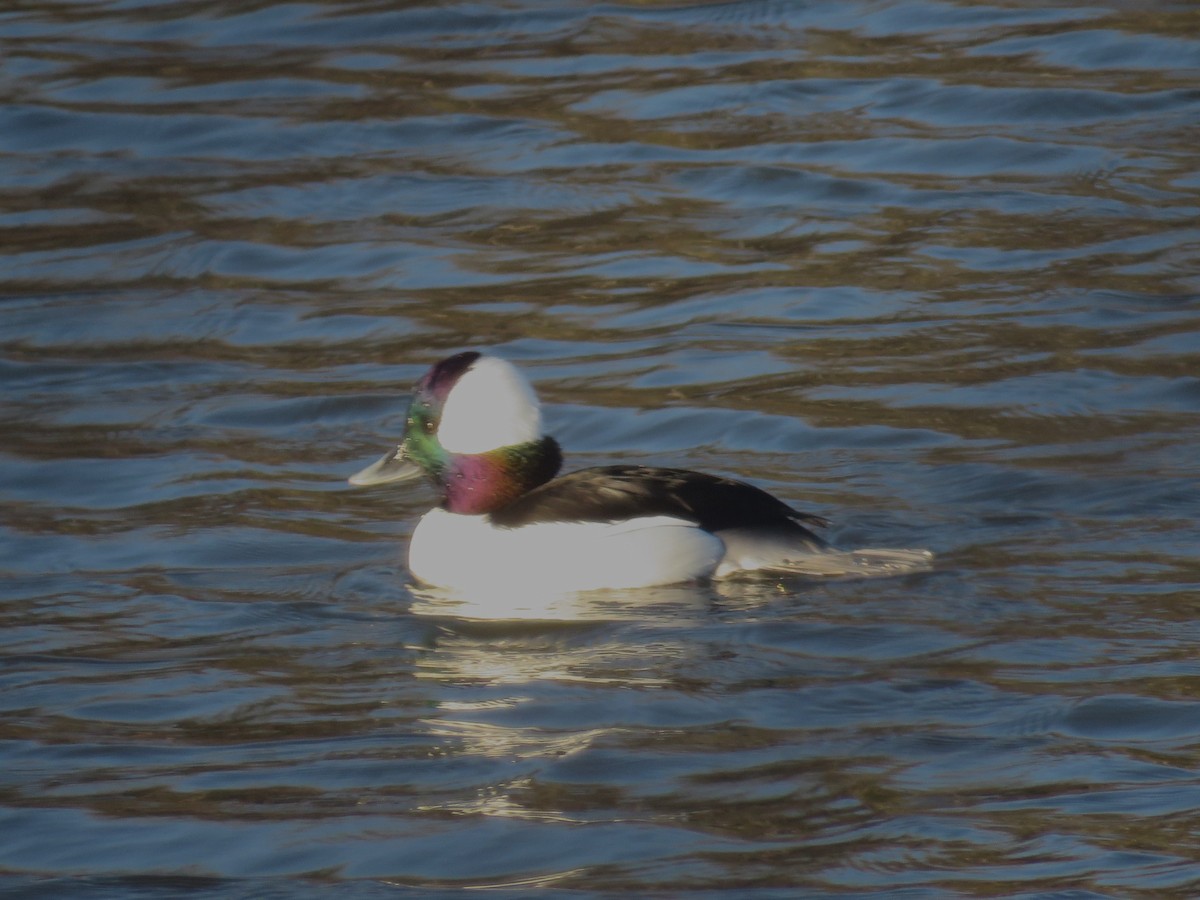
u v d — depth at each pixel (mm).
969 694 9797
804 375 15562
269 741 9625
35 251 19547
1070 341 16000
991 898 7652
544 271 18500
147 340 17219
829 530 12430
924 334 16344
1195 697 9625
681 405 15047
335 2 27344
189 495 13664
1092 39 24047
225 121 23094
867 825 8391
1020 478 13211
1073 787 8680
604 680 10211
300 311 17797
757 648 10547
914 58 23922
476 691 10156
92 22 26891
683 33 25547
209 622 11383
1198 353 15562
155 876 8203
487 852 8305
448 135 22406
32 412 15539
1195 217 18797
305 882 8094
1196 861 7910
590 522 11680
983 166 20547
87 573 12250
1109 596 11070
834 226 19172
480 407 12094
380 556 12508
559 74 24234
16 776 9289
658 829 8438
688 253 18719
